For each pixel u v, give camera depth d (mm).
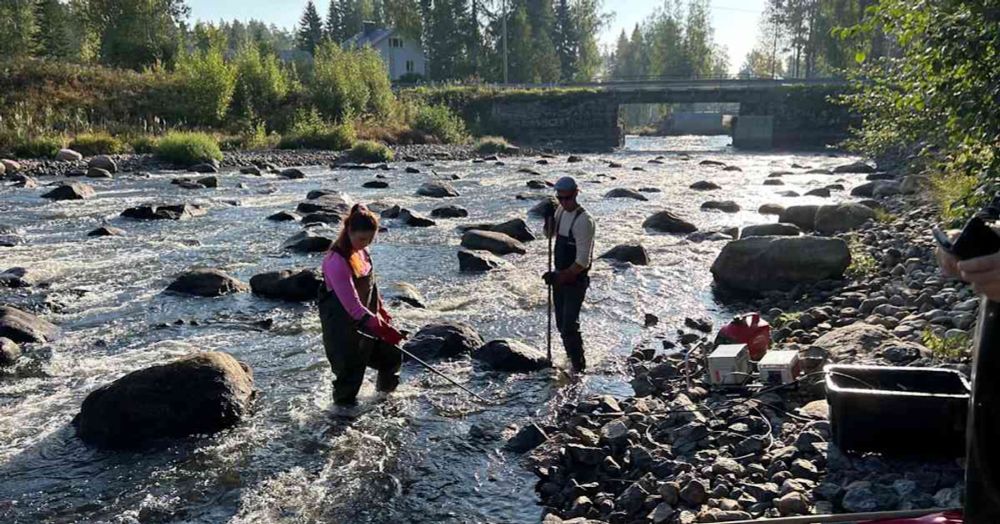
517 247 12992
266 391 6504
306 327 8422
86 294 9875
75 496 4789
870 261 10625
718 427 5461
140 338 8047
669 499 4449
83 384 6711
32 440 5562
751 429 5371
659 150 49969
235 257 12484
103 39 60750
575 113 54375
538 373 7023
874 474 4449
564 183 6891
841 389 4676
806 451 4859
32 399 6355
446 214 17188
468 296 9953
